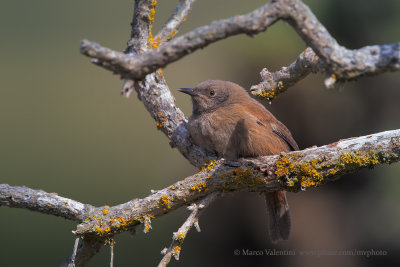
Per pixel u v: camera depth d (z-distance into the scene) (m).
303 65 6.62
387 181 11.34
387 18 11.59
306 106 11.79
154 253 15.25
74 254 6.46
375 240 11.43
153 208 6.50
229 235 12.14
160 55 4.31
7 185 6.57
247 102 8.63
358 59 4.36
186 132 8.02
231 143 8.09
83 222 6.48
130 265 14.66
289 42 12.21
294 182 6.27
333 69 4.45
